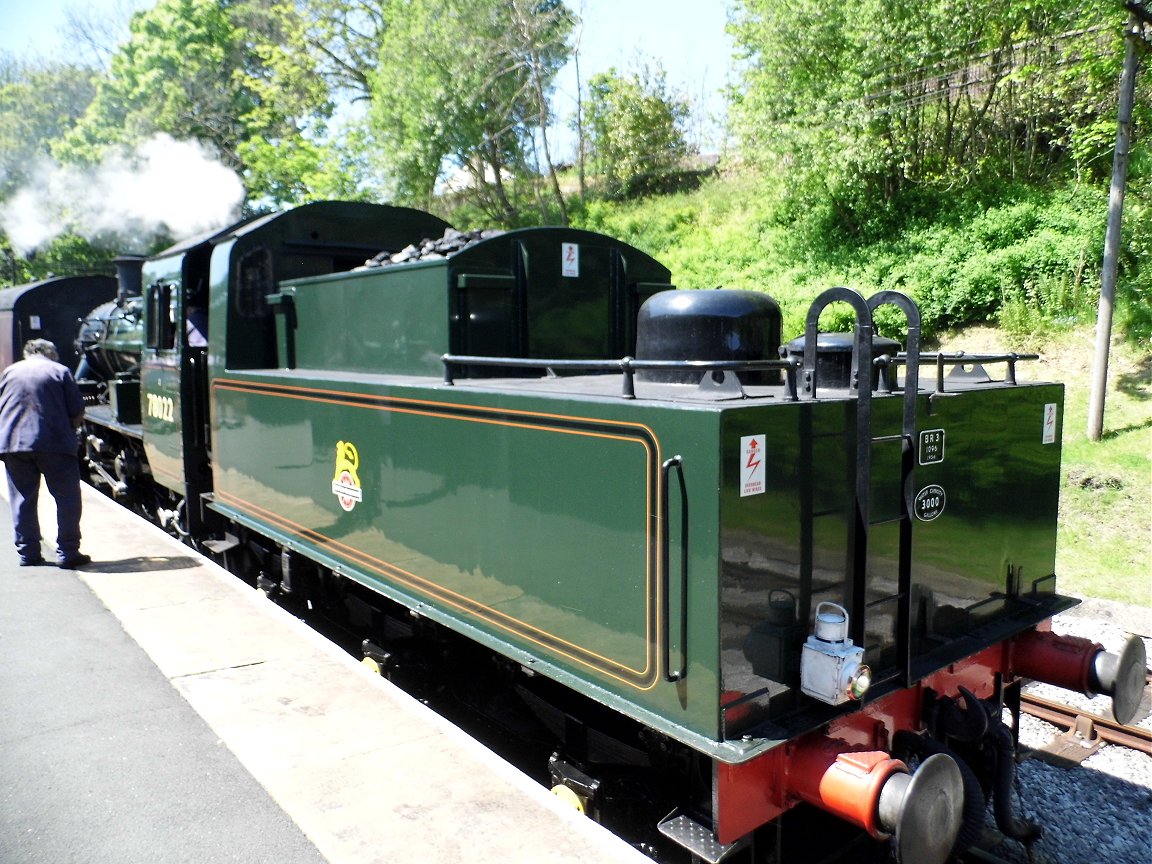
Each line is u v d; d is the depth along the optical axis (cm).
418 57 1902
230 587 602
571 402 311
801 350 366
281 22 2327
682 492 268
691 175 2433
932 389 350
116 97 2375
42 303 1270
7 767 356
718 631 259
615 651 301
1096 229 1145
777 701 282
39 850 301
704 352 364
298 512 525
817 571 292
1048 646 372
